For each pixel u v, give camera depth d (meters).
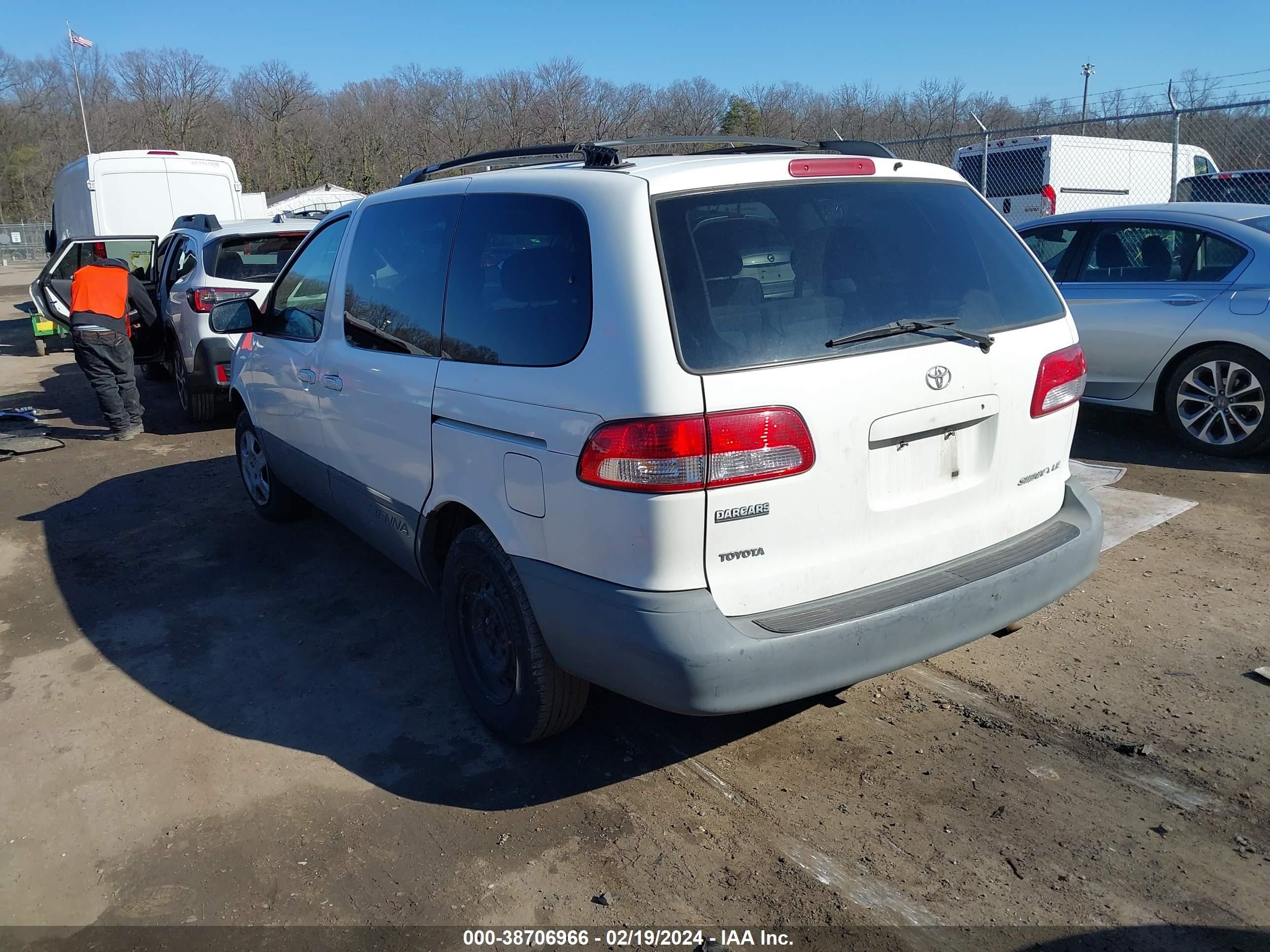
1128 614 4.09
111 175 14.30
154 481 6.98
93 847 2.91
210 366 8.04
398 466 3.61
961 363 2.83
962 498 2.93
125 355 8.38
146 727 3.59
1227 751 3.10
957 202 3.17
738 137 3.54
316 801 3.09
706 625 2.51
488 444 3.00
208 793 3.16
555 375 2.73
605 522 2.60
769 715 3.46
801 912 2.52
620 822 2.91
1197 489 5.55
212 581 4.98
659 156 3.13
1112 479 5.79
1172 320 6.07
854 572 2.75
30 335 17.75
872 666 2.68
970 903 2.52
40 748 3.47
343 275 4.18
